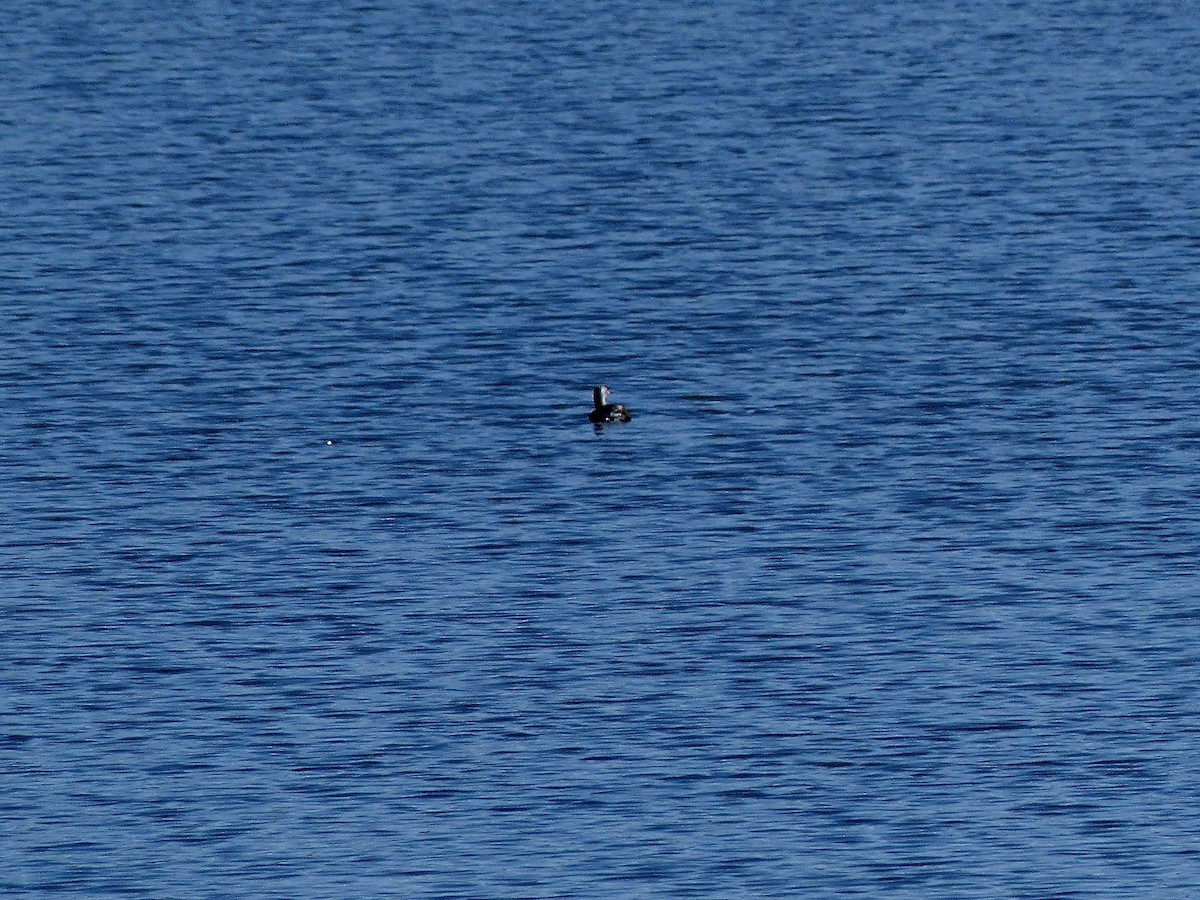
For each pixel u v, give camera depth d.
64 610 58.19
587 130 111.75
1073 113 112.88
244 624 57.38
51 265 88.00
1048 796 49.28
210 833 48.38
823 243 90.31
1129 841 47.69
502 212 96.25
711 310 82.00
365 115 115.19
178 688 54.16
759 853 47.44
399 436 70.19
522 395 73.75
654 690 53.84
